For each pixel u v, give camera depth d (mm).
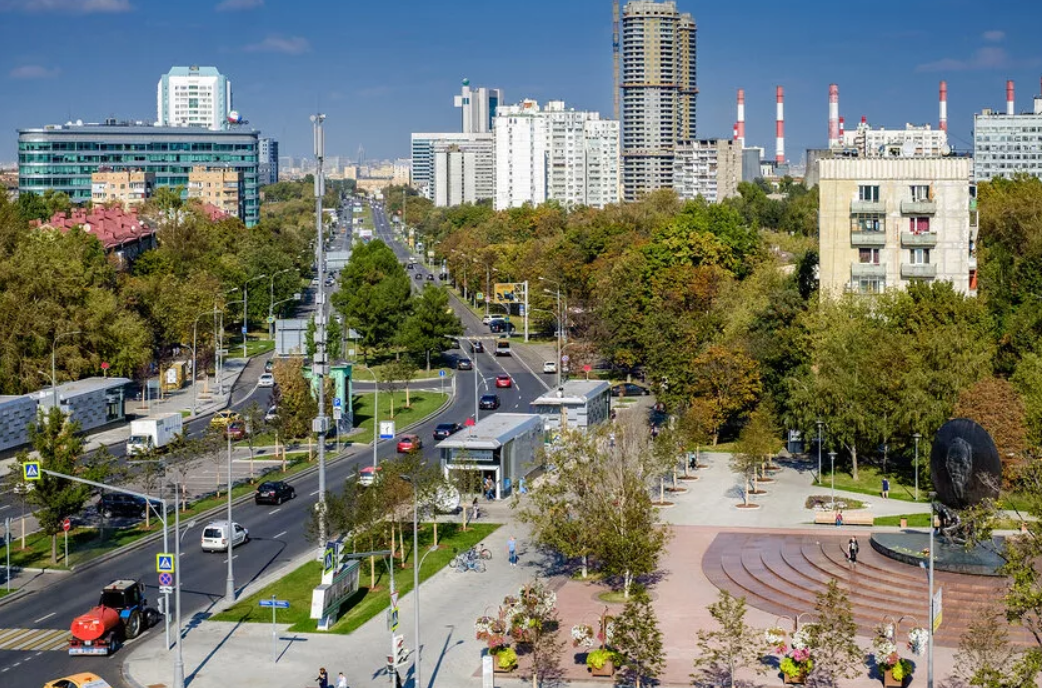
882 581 92188
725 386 151500
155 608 90625
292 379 154000
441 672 78688
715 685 75500
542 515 100750
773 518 117500
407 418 177875
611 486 97500
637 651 72875
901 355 131625
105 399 169125
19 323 177125
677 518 118312
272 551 108750
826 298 154750
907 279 173000
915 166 173000
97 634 81562
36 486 102875
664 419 168500
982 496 95188
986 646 69875
